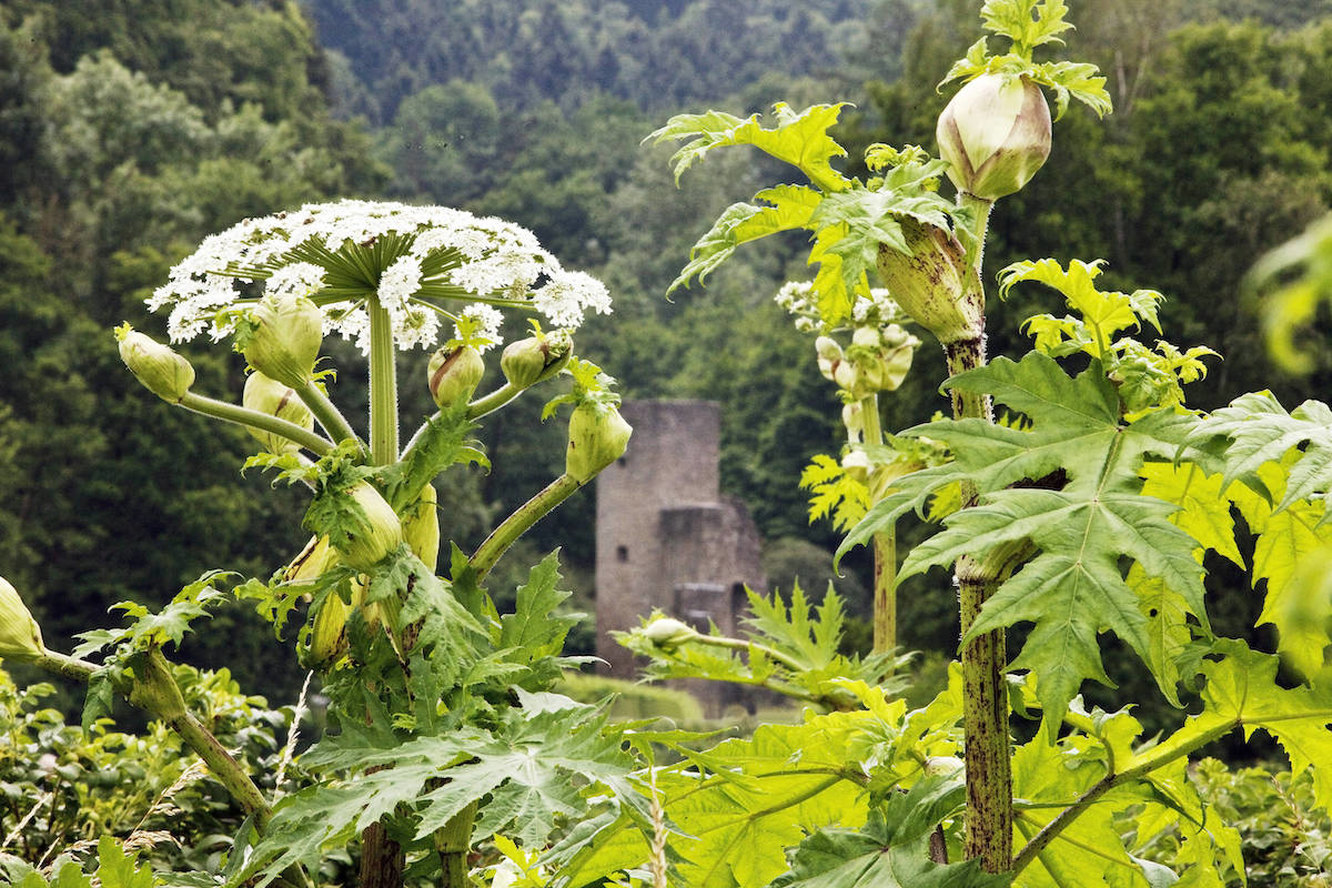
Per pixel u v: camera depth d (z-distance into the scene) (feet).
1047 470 5.00
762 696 132.77
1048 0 5.86
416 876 6.97
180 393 6.79
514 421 205.87
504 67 373.40
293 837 5.42
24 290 132.05
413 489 6.70
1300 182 96.43
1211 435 4.77
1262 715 5.50
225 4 217.36
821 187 5.85
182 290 7.00
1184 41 112.06
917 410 85.35
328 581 6.52
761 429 203.31
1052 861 6.46
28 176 149.07
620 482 148.87
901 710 6.64
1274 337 1.36
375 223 6.81
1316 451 4.53
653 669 9.36
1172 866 9.60
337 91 328.49
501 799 5.23
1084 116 101.96
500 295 7.37
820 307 6.24
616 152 309.63
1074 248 94.84
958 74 5.98
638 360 236.22
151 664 6.54
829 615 11.09
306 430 7.11
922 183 5.59
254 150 173.06
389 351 7.36
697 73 384.27
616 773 5.40
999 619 4.60
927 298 5.54
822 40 390.21
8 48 150.30
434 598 6.40
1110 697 73.46
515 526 7.22
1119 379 5.21
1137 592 5.72
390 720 6.33
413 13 370.32
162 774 9.94
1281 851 10.86
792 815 6.53
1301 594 1.62
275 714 10.83
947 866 5.11
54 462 124.26
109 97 159.84
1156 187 102.99
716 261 5.93
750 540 149.79
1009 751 5.40
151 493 124.36
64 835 9.75
